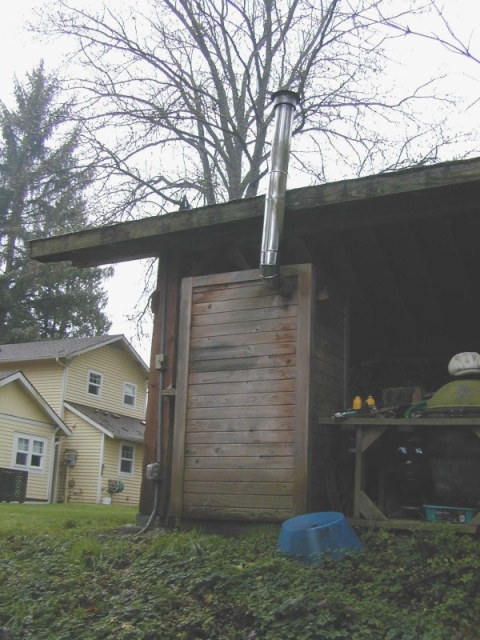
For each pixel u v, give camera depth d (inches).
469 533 188.9
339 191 213.8
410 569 167.5
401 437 233.1
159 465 248.1
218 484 230.2
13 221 971.3
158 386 256.4
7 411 839.1
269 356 231.9
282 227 222.5
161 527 241.6
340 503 233.3
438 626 135.6
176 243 258.8
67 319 1266.0
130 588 166.2
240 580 162.4
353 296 295.6
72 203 606.2
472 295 296.0
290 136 234.2
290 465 219.5
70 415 936.3
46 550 211.2
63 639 139.4
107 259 277.9
